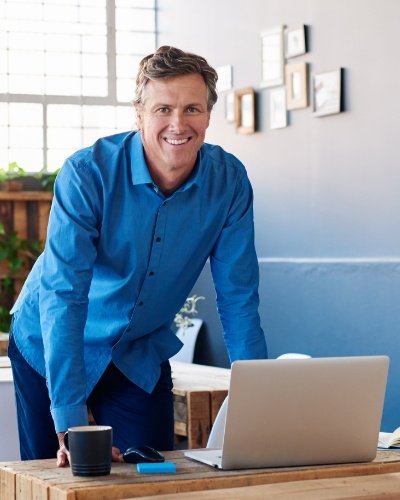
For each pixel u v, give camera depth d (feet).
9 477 6.93
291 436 7.14
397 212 16.66
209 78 7.76
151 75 7.58
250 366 6.89
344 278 17.89
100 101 26.53
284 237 20.07
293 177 19.71
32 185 25.62
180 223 8.57
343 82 17.99
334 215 18.40
